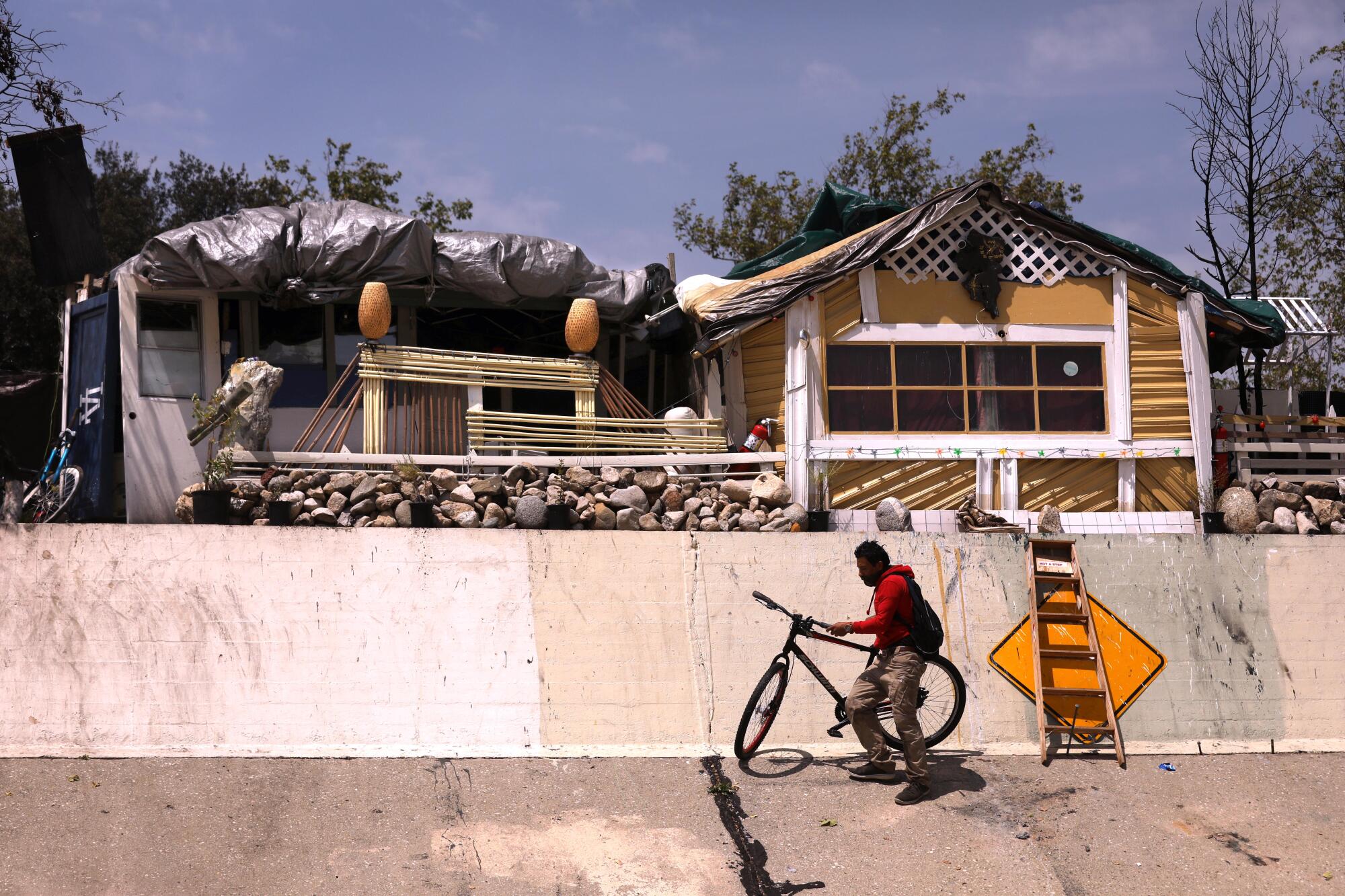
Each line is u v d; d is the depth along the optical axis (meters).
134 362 10.82
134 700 7.77
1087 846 6.77
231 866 6.18
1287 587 9.05
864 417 11.07
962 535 8.98
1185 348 11.42
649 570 8.60
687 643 8.45
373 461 10.38
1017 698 8.48
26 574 7.90
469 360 11.23
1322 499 11.15
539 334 13.98
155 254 10.88
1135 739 8.42
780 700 7.79
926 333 11.19
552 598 8.41
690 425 11.48
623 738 8.09
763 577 8.71
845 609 8.71
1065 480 11.27
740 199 23.69
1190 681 8.66
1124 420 11.27
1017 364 11.30
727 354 11.78
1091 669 8.55
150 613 7.95
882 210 14.76
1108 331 11.41
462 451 11.16
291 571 8.19
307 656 8.01
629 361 14.91
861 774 7.53
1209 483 11.24
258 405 10.40
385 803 6.99
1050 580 8.77
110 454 10.70
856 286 11.18
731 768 7.75
